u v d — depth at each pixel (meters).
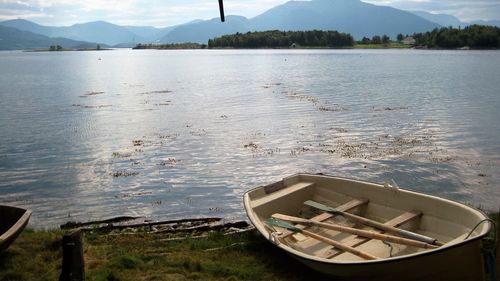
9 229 8.92
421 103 38.50
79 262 6.82
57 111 36.31
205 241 10.73
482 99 40.88
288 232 9.87
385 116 31.89
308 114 33.22
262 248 10.14
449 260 7.40
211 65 105.25
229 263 9.33
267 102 40.28
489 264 7.46
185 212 14.86
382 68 86.19
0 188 17.47
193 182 17.98
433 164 19.89
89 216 14.66
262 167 19.84
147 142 24.78
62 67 107.88
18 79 70.56
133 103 40.78
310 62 110.62
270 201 11.11
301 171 19.22
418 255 7.38
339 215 10.42
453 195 16.31
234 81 62.94
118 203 15.81
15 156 22.12
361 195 11.01
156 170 19.58
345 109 35.38
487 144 23.41
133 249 10.11
